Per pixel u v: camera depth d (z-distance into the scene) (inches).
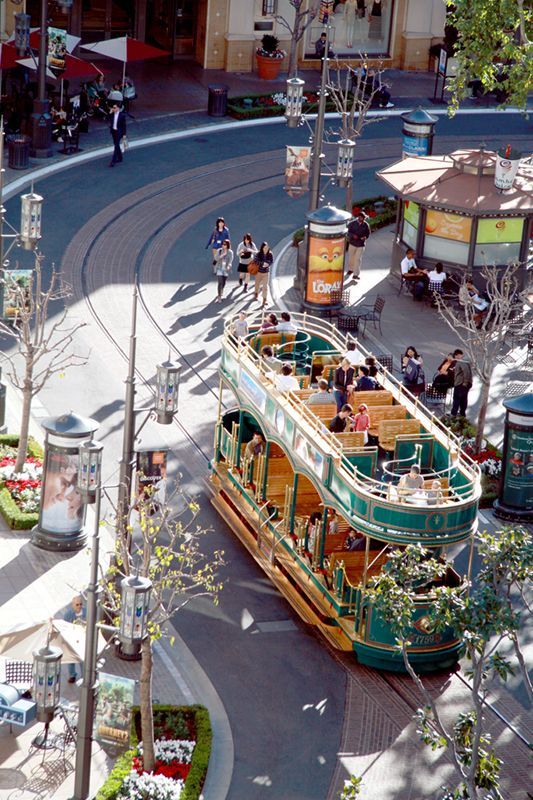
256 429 1254.3
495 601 791.1
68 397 1382.9
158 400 955.3
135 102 2281.0
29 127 2055.9
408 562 838.5
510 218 1679.4
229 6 2432.3
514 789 919.0
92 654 830.5
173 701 978.1
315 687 1010.1
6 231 1750.7
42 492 1135.6
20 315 1216.8
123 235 1796.3
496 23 1813.5
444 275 1674.5
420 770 928.9
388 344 1568.7
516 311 1625.2
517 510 1246.3
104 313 1582.2
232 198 1957.4
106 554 1136.8
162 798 865.5
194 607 1090.7
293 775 916.0
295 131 2240.4
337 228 1595.7
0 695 910.4
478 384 1496.1
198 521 1207.6
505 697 1015.0
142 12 2463.1
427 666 1029.8
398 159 2175.2
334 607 1058.7
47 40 2010.3
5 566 1114.1
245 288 1686.8
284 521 1152.2
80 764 841.5
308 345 1293.1
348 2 2498.8
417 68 2588.6
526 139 2309.3
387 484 1003.3
